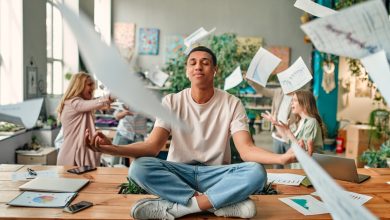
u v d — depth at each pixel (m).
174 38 8.62
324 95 7.67
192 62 1.69
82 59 0.55
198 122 1.70
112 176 2.01
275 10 8.65
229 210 1.42
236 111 1.73
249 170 1.42
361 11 0.45
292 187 1.90
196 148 1.69
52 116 5.57
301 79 2.29
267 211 1.52
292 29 8.67
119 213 1.45
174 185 1.44
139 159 1.47
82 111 2.92
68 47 7.14
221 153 1.70
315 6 1.27
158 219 1.41
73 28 0.51
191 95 1.75
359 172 2.24
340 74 7.88
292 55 8.70
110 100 2.85
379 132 5.00
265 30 8.67
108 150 1.38
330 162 2.04
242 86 4.39
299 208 1.55
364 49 0.48
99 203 1.57
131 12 8.57
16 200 1.55
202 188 1.56
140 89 0.60
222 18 8.66
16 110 0.84
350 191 1.83
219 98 1.75
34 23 5.14
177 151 1.70
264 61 2.49
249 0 8.63
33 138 4.77
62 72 7.18
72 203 1.55
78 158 2.93
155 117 0.64
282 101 3.58
